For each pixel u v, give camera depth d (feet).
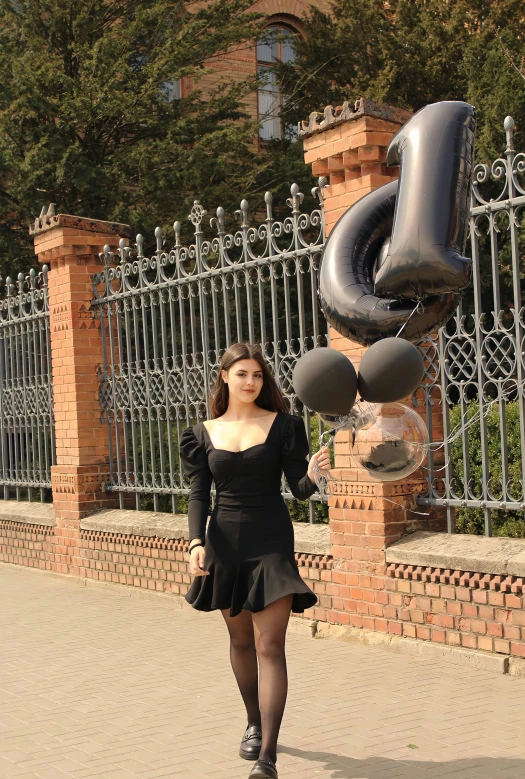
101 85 48.98
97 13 51.65
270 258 23.26
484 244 39.24
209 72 53.06
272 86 70.64
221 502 13.55
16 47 51.44
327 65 56.29
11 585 31.86
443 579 19.27
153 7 51.16
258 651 12.98
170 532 27.09
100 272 30.86
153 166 49.73
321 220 22.16
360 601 21.22
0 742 15.51
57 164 47.14
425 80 49.42
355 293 14.08
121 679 19.22
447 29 49.21
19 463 36.78
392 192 15.28
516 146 39.70
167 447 30.91
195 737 15.23
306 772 13.29
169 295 27.12
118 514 30.17
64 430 31.76
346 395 12.44
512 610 17.98
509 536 21.07
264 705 12.58
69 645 22.67
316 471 13.29
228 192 50.21
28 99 47.34
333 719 15.67
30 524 34.47
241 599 13.23
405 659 19.54
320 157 21.85
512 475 21.42
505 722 15.15
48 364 33.30
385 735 14.76
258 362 13.92
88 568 30.99
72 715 16.85
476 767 13.26
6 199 49.11
